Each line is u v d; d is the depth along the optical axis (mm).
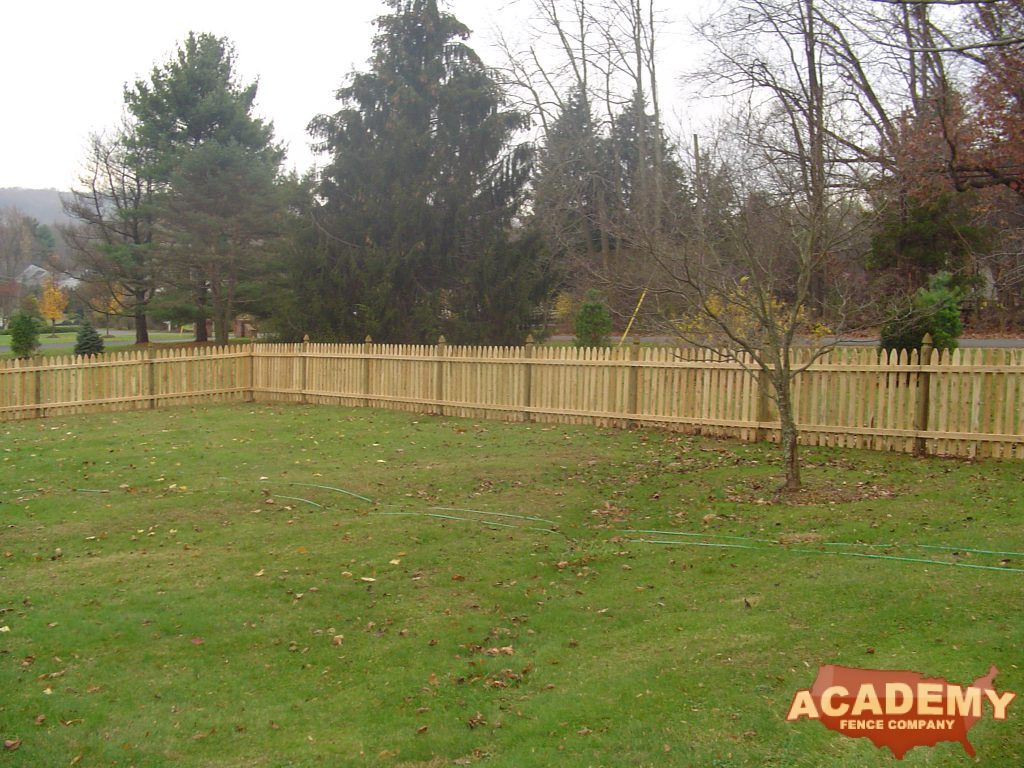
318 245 26344
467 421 16406
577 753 4625
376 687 5594
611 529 8930
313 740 4980
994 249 23016
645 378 14461
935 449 11320
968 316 25297
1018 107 16766
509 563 7859
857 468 10844
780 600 6477
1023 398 10625
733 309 13266
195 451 13484
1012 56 14891
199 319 34844
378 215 26172
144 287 35594
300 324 26047
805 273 9797
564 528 8992
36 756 4789
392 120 26250
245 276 34219
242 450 13578
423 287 26984
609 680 5449
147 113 34344
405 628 6484
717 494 9898
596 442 13516
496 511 9609
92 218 36875
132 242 36750
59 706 5336
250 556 8141
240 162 32188
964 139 17750
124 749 4875
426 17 26672
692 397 13859
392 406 18422
